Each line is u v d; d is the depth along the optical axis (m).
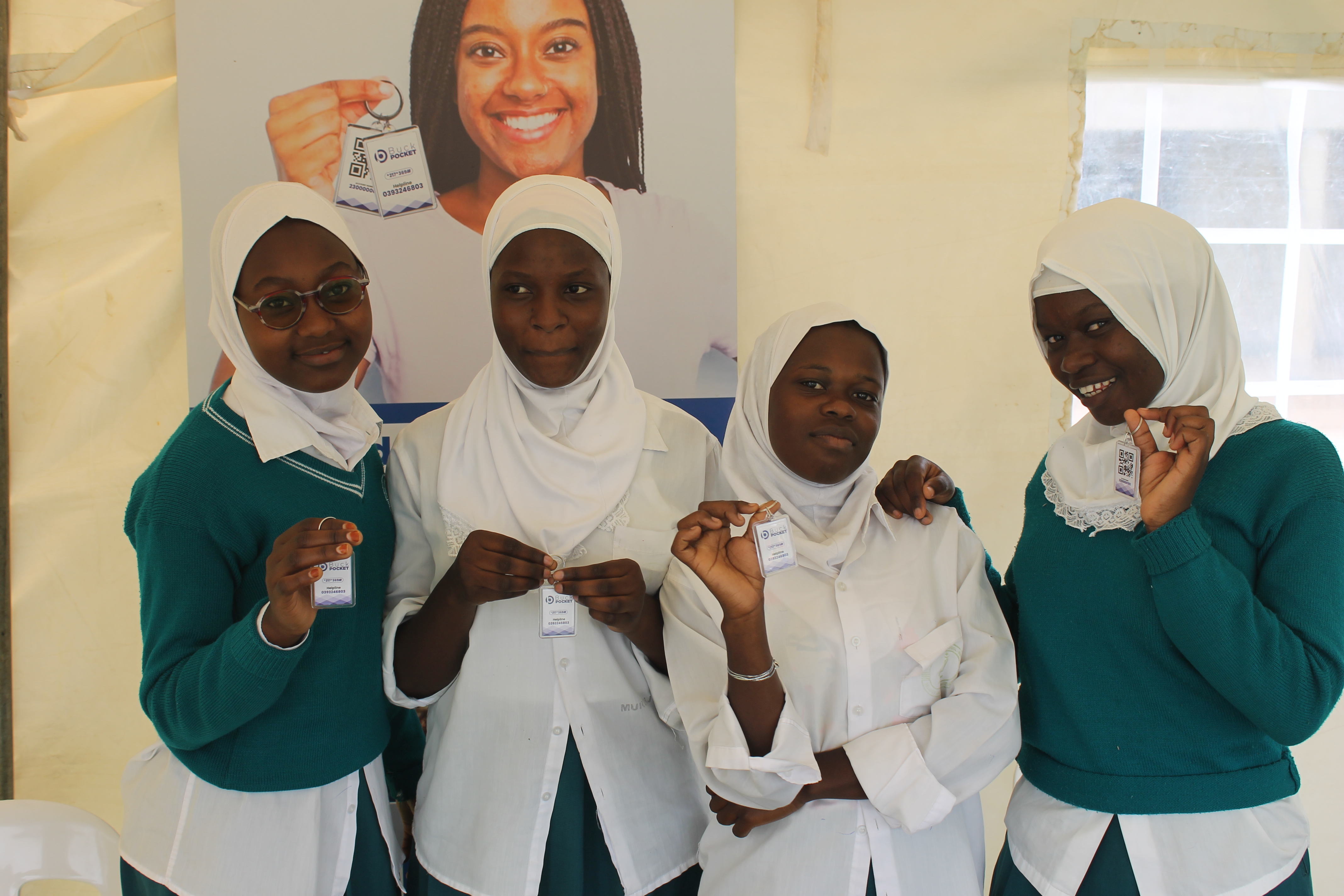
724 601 1.25
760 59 2.30
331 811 1.38
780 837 1.34
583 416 1.54
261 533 1.35
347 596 1.20
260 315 1.32
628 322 2.28
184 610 1.28
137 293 2.21
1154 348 1.33
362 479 1.48
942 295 2.36
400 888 1.53
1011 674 1.40
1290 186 2.39
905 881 1.31
